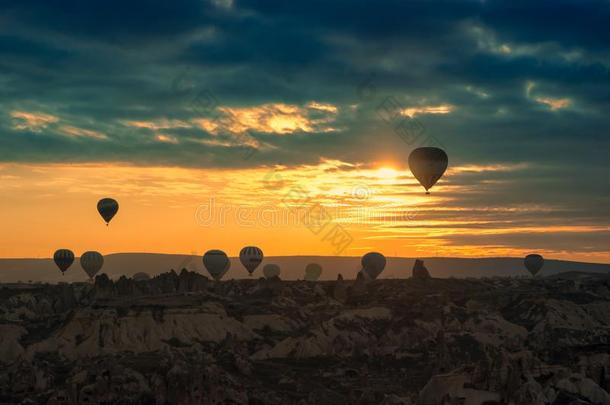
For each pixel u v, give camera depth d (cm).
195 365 16200
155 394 15525
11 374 17538
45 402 15775
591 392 11625
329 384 18500
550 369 12425
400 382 18275
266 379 18900
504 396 11944
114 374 16150
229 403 15300
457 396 12156
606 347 13712
